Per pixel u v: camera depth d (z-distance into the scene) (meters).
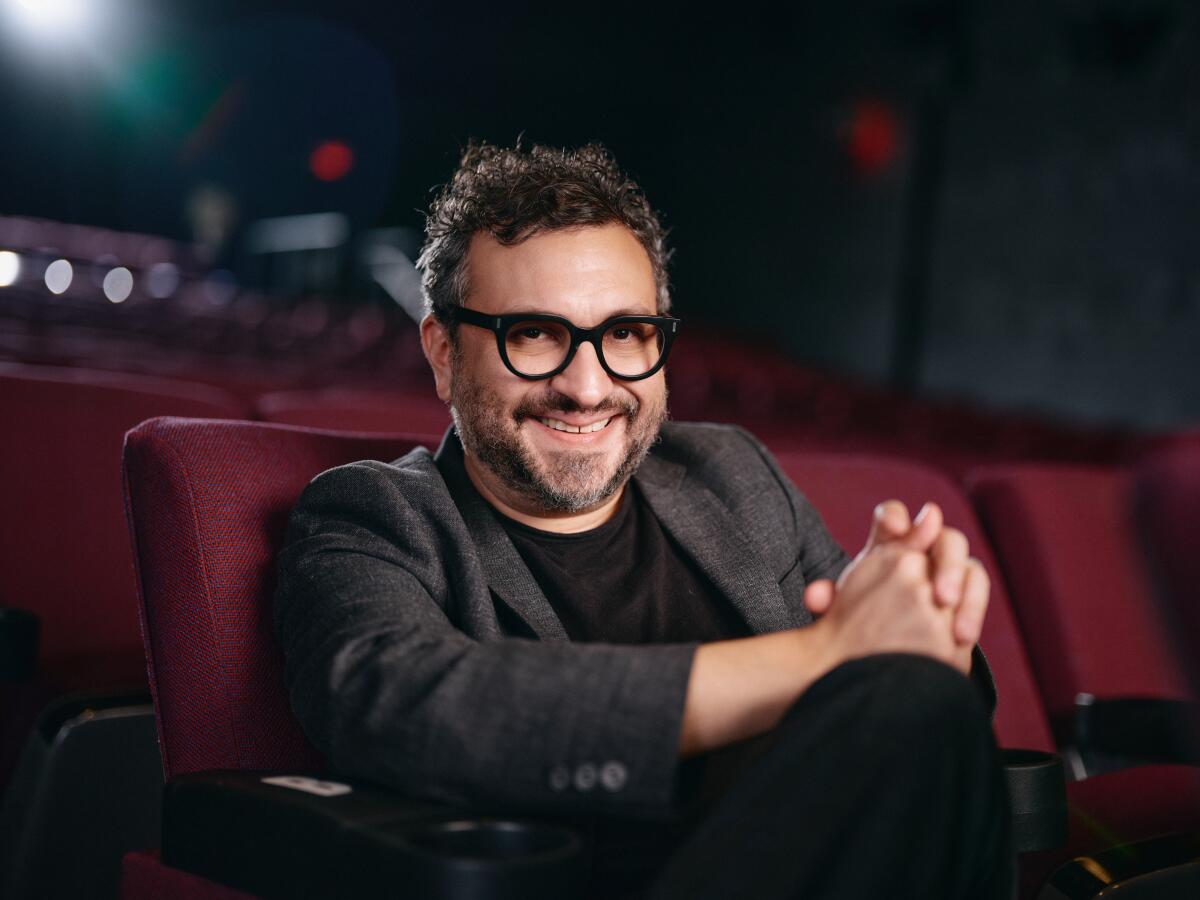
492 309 0.83
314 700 0.68
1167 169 5.82
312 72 9.02
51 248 5.65
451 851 0.57
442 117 9.33
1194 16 5.68
